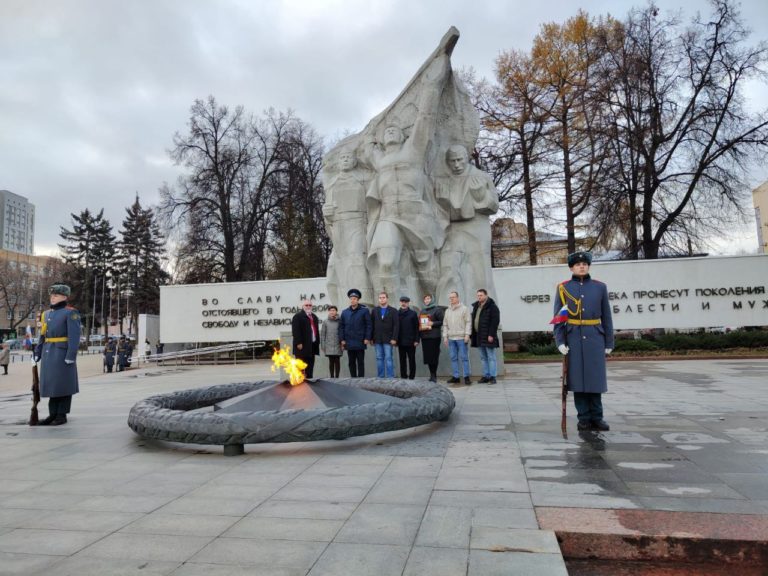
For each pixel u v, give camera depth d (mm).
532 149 28906
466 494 3605
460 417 6652
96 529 3178
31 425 7129
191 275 34688
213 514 3381
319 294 24438
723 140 23672
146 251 63938
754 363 15391
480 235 12711
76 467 4758
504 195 29344
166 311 25641
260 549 2811
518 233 31406
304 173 35188
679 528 2891
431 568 2520
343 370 11875
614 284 21109
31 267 92375
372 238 12414
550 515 3141
